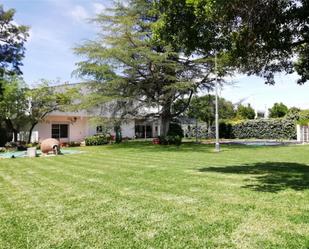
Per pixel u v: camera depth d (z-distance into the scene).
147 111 28.17
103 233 4.82
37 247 4.36
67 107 27.73
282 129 35.06
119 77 25.09
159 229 4.92
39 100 28.06
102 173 11.07
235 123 38.78
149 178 9.67
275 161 14.40
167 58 24.97
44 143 21.14
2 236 4.82
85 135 35.00
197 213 5.70
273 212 5.64
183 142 30.97
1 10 29.16
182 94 26.17
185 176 9.93
